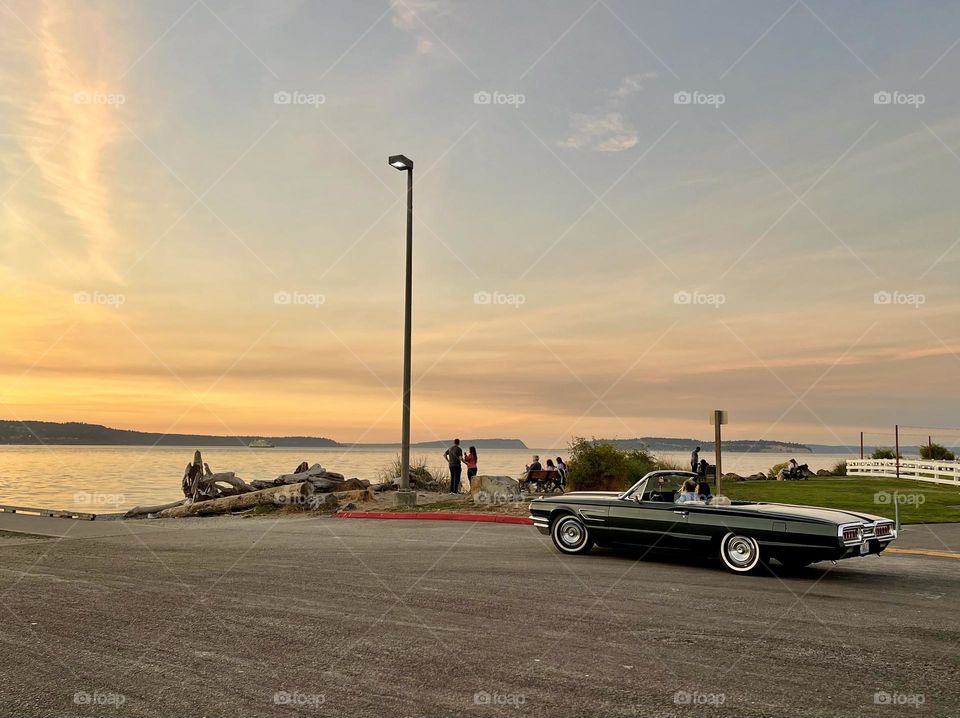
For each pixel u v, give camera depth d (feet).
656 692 18.19
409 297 68.85
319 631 23.66
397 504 67.05
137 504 86.84
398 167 69.97
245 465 212.02
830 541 33.40
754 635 23.54
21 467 203.21
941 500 76.13
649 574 34.96
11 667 19.93
